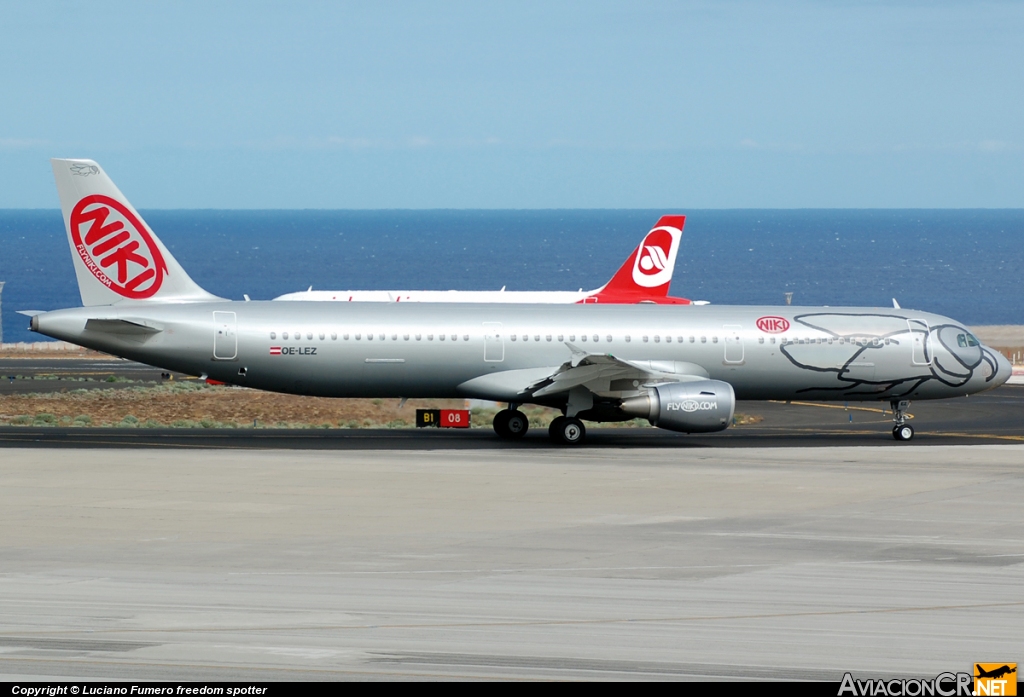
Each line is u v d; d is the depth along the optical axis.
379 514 97.50
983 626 63.59
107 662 55.28
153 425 185.38
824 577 75.31
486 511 99.56
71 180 149.12
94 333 146.75
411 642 59.31
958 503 106.31
